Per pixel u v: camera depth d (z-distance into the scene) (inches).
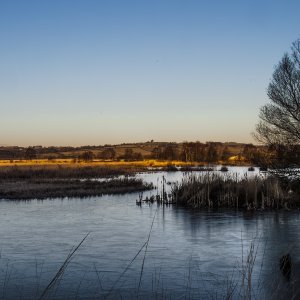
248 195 1317.7
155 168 3826.3
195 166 4360.2
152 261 662.5
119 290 529.0
